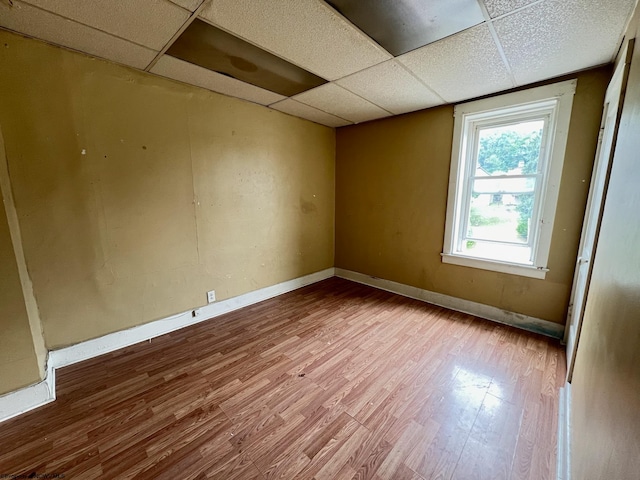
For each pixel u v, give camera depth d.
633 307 0.69
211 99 2.63
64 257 1.97
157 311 2.49
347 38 1.73
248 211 3.09
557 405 1.64
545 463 1.29
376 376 1.93
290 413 1.60
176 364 2.07
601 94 2.05
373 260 3.82
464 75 2.21
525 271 2.55
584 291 1.61
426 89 2.49
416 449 1.37
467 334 2.51
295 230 3.66
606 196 1.41
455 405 1.65
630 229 0.82
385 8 1.46
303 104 2.96
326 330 2.60
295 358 2.15
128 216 2.24
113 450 1.37
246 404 1.68
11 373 1.56
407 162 3.29
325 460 1.31
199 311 2.78
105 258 2.16
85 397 1.73
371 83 2.39
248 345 2.34
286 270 3.62
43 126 1.82
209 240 2.78
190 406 1.66
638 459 0.51
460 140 2.83
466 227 2.99
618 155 1.21
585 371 1.26
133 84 2.16
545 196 2.38
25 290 1.66
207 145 2.65
